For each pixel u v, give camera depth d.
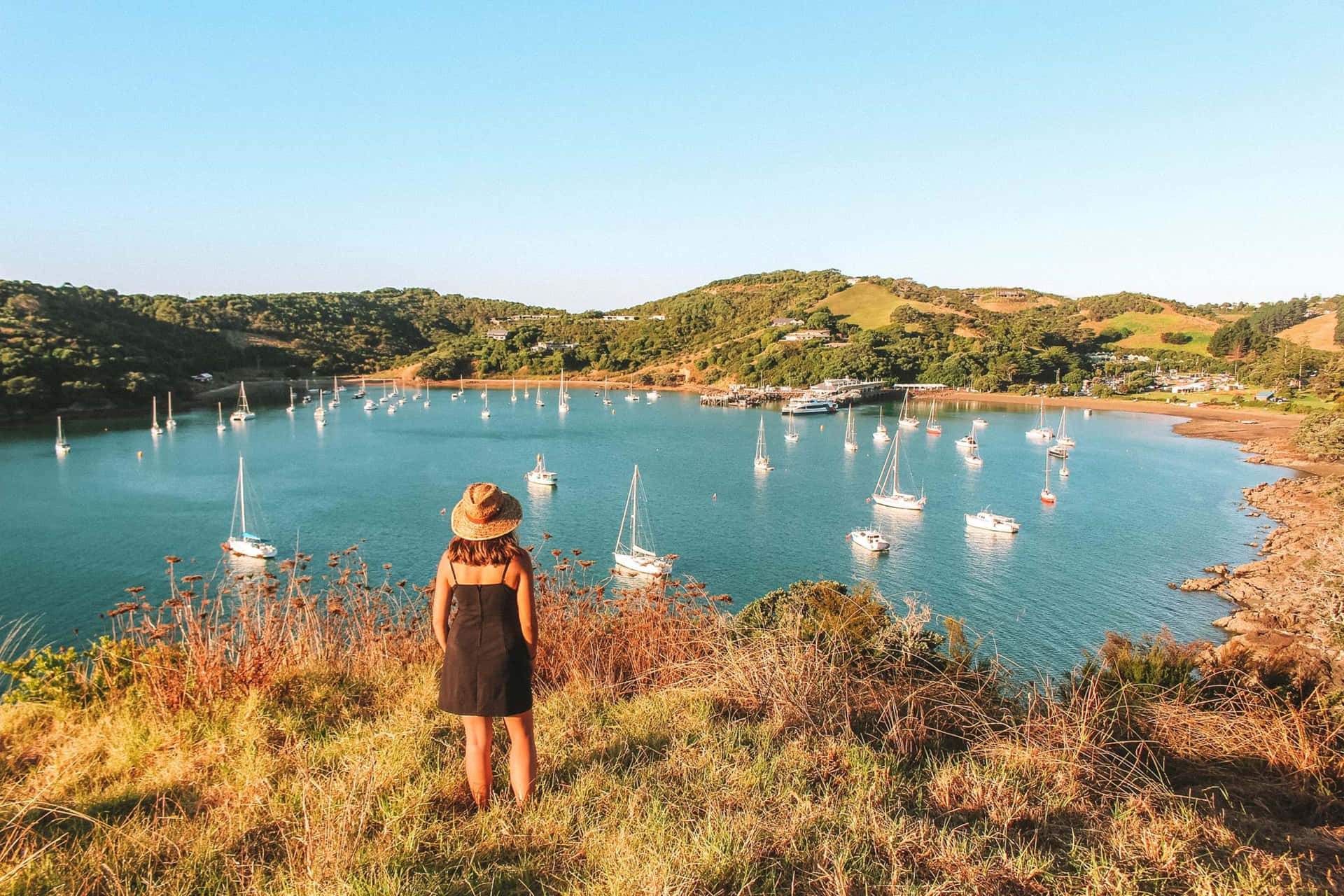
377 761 3.99
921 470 63.59
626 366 172.88
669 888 2.85
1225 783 4.54
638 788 3.82
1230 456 70.00
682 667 6.01
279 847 3.30
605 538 40.78
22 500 47.56
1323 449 65.38
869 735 4.86
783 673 5.29
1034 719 4.93
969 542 40.59
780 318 180.38
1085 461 68.00
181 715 4.76
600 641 6.49
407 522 43.28
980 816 3.80
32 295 102.62
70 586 31.31
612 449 75.62
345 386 148.25
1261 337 142.50
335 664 5.90
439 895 2.89
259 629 5.87
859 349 140.62
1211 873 3.21
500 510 3.74
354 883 2.88
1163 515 47.03
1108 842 3.57
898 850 3.31
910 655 6.13
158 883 2.99
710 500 51.16
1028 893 3.12
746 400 125.50
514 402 131.00
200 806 3.71
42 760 4.39
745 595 31.70
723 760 4.18
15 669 5.30
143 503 47.22
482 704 3.60
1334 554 28.59
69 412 86.31
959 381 135.88
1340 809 4.20
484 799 3.70
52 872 3.00
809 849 3.29
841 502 50.78
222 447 72.31
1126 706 5.18
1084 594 31.89
